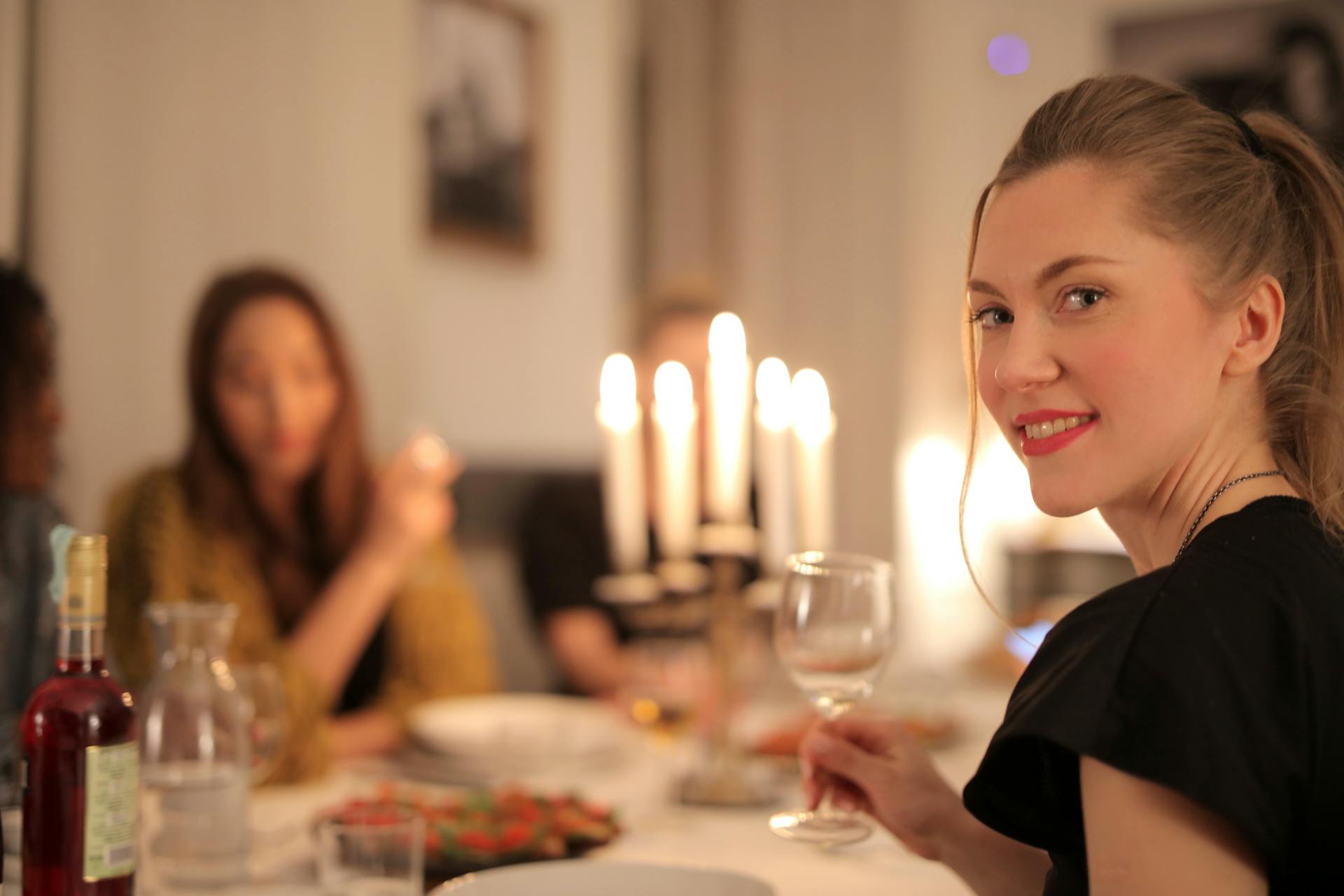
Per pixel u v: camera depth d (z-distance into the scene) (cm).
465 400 355
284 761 167
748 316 499
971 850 106
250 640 196
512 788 149
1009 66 520
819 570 114
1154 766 65
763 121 502
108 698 95
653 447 278
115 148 264
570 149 391
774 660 247
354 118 307
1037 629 267
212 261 281
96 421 261
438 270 345
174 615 121
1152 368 77
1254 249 80
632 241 500
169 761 118
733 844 137
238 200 285
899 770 110
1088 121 82
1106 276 78
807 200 497
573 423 396
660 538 279
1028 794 72
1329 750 67
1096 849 66
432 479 216
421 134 337
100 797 93
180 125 274
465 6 349
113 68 263
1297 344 85
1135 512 86
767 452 172
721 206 507
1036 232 80
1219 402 83
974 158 520
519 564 288
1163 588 71
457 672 229
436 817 133
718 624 165
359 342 309
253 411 213
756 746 179
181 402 275
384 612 229
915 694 211
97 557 96
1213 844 64
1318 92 483
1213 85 498
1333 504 80
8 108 238
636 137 501
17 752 121
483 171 358
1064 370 79
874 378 485
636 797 161
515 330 372
